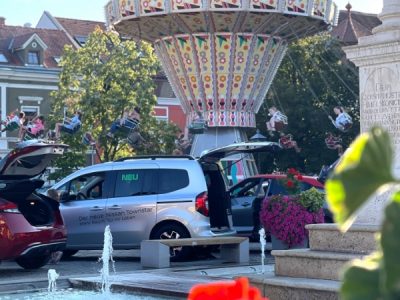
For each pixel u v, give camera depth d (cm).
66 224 1547
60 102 4200
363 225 858
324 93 4788
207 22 2719
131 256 1655
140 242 1514
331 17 2883
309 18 2784
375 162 164
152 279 1098
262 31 2792
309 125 4706
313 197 1479
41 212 1332
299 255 859
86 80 4181
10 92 5112
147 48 4225
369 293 164
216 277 1123
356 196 165
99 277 1123
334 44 4819
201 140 2889
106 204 1537
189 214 1500
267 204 1502
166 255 1351
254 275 912
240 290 187
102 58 4281
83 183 1578
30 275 1273
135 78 4206
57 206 1348
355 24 6056
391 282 157
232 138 2866
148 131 4181
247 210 1769
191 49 2820
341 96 4778
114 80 4172
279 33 2845
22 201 1323
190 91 2895
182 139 3056
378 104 927
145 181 1534
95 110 4131
